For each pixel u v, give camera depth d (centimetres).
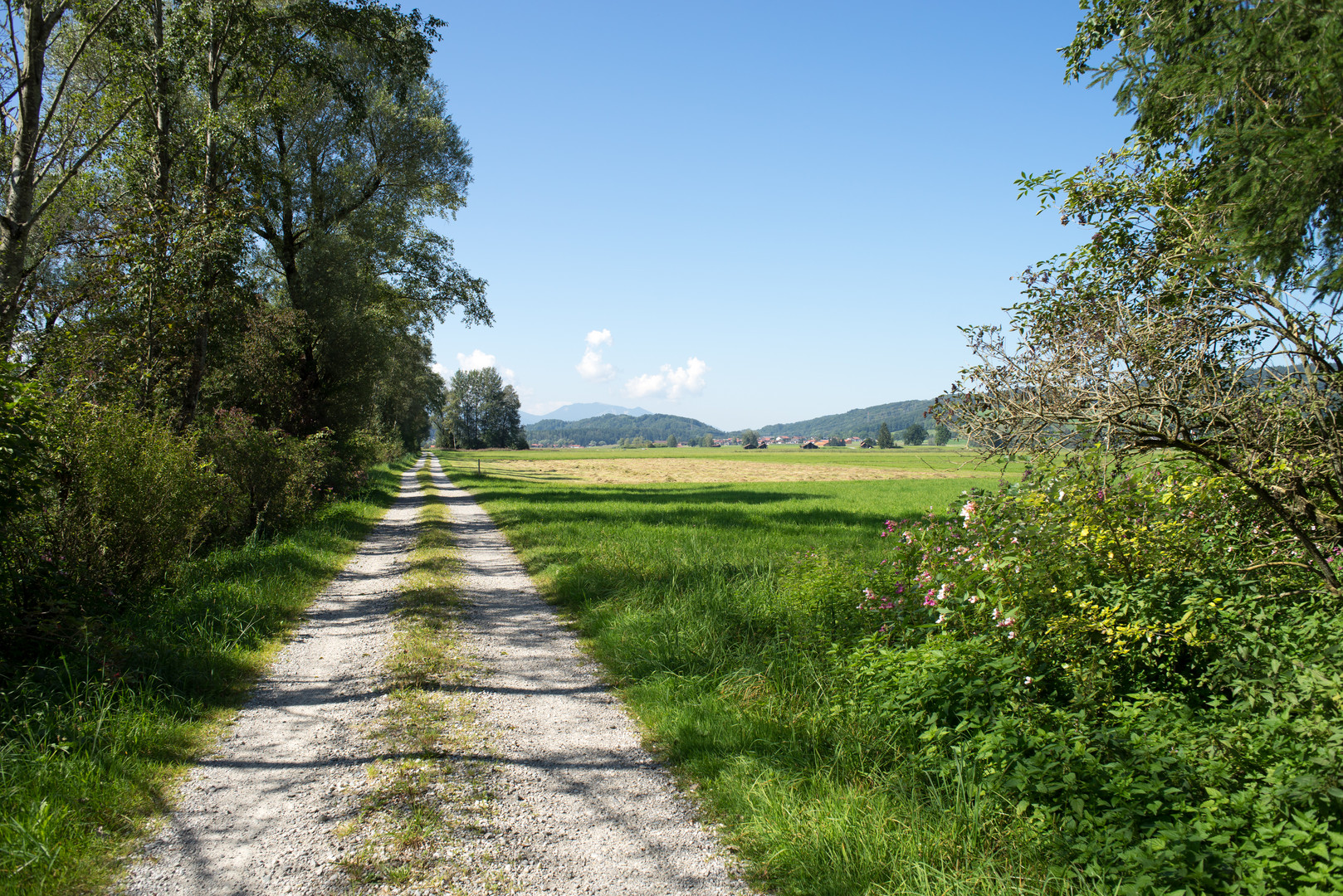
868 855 330
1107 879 295
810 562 986
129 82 1406
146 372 1158
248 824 374
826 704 517
